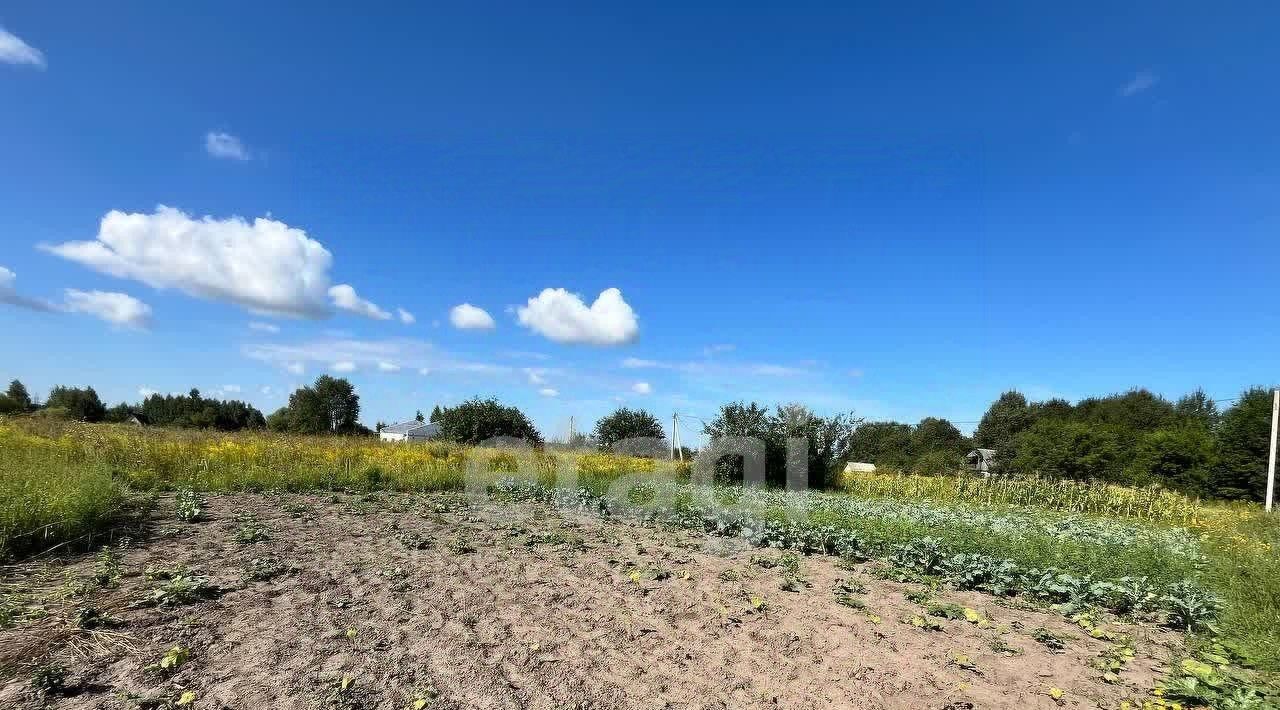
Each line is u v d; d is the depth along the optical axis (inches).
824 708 155.3
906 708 156.9
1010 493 842.8
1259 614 201.6
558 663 176.7
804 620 227.1
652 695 158.4
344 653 175.6
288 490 553.6
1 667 156.5
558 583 264.8
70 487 320.2
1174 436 1064.8
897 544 350.9
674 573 295.1
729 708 153.0
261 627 194.1
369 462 653.9
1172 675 182.1
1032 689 172.1
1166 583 269.0
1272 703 157.5
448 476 647.1
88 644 173.5
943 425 2564.0
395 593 238.5
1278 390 780.0
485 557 310.3
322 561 286.8
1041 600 281.7
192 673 158.6
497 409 1027.9
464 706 146.9
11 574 242.7
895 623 229.6
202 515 393.1
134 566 263.3
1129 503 761.0
